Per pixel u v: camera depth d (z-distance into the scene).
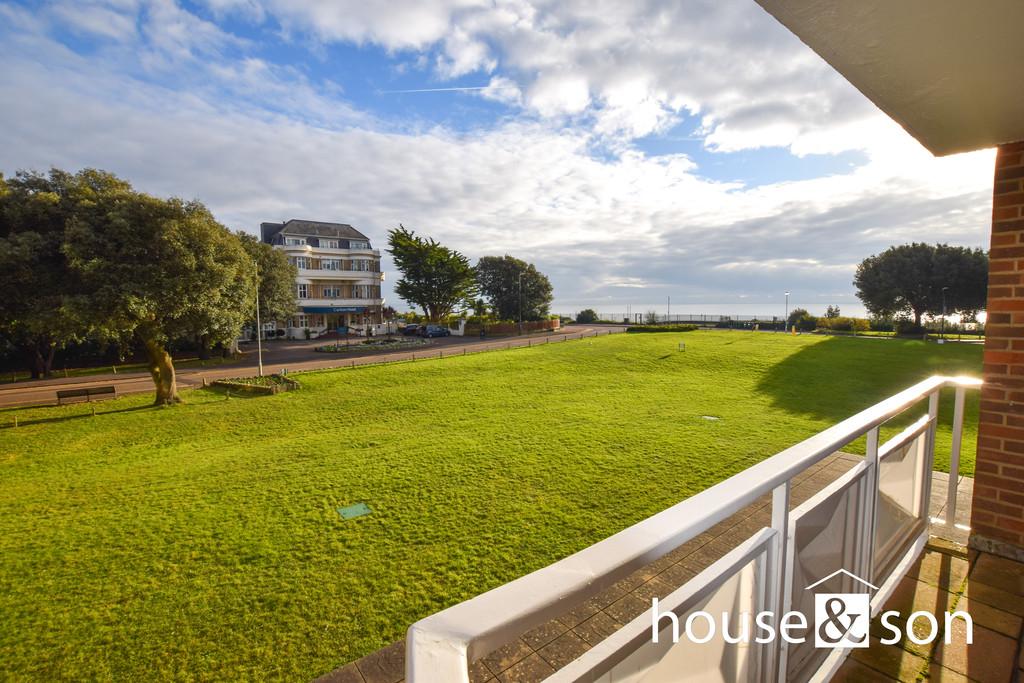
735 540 4.91
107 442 12.37
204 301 15.77
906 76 1.73
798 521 1.49
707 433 10.57
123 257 14.22
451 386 18.88
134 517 7.11
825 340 30.61
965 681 1.83
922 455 2.74
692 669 1.19
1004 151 2.67
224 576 5.30
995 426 2.74
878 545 2.27
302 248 50.09
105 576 5.43
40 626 4.57
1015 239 2.65
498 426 11.91
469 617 0.62
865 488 1.96
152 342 16.50
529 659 3.25
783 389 16.58
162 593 5.04
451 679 0.51
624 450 9.35
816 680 1.71
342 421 13.80
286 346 39.53
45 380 23.69
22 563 5.79
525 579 0.72
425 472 8.45
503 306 59.12
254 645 4.17
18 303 13.92
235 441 12.12
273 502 7.43
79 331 14.65
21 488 8.80
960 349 25.53
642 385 18.11
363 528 6.33
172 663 4.01
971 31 1.36
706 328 48.31
